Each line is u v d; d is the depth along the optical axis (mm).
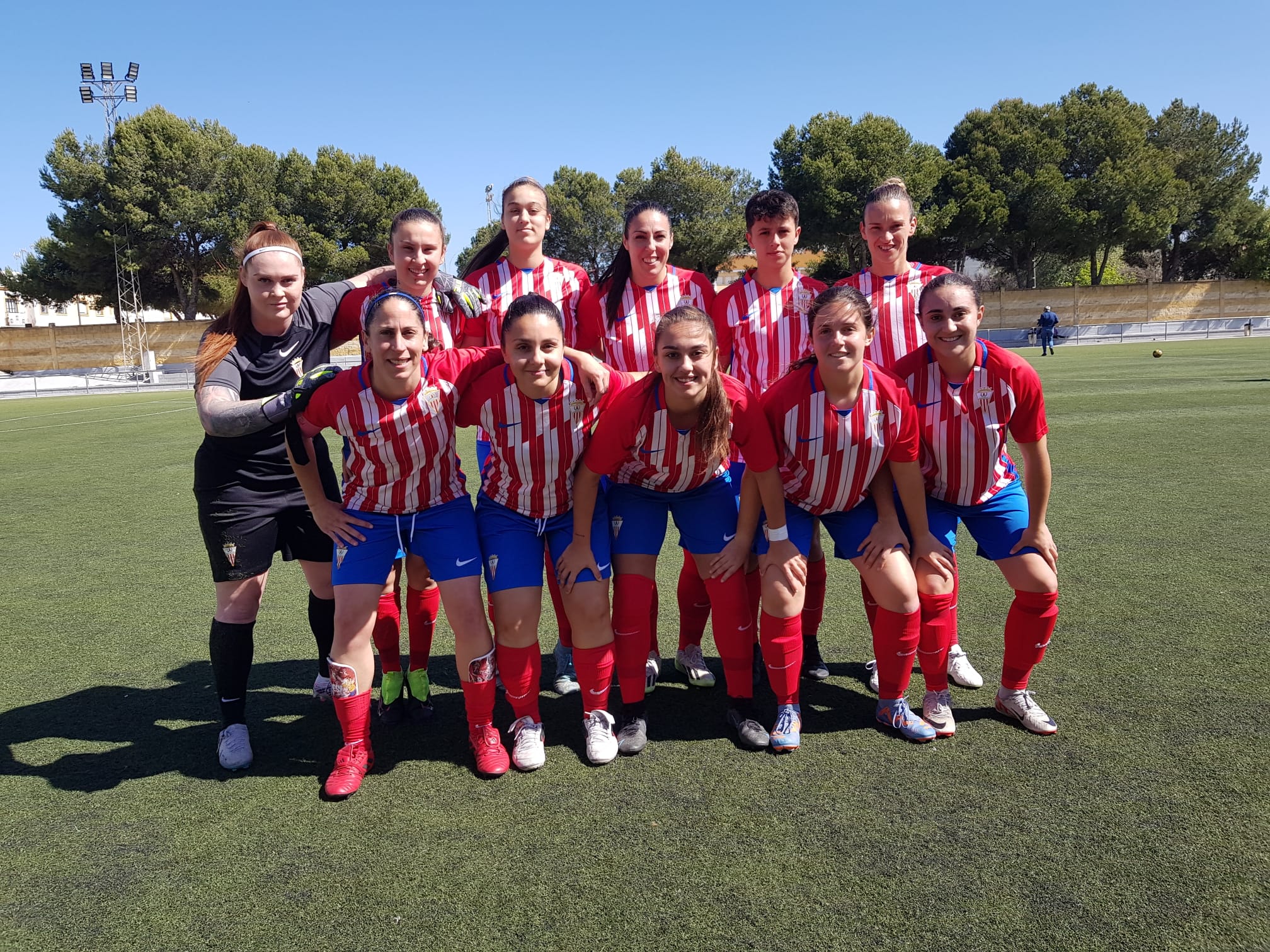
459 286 3721
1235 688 3213
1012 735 2990
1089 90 47469
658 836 2416
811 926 1999
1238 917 1985
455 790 2762
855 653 3891
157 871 2326
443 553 2949
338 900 2168
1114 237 44500
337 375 2852
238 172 40156
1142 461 7809
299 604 4816
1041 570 2965
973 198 42000
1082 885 2119
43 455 11570
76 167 38094
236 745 2965
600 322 3822
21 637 4285
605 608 3033
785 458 3070
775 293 3723
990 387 2945
